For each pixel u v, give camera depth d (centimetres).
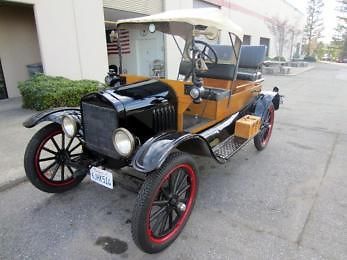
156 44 322
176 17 267
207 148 256
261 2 2092
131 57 324
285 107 730
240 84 416
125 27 306
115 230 240
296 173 349
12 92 785
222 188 311
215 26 281
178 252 216
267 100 421
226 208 273
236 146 320
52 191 284
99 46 796
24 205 274
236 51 341
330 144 454
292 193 302
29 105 620
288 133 511
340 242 226
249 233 237
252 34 2042
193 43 279
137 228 195
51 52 686
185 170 230
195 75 281
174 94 273
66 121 265
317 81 1331
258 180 330
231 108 363
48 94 578
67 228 242
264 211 268
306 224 249
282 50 2530
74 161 272
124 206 275
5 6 725
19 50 779
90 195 293
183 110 276
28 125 271
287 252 215
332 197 294
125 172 263
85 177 326
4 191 298
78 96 616
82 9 734
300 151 423
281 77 1500
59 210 267
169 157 212
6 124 509
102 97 232
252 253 214
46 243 224
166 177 207
